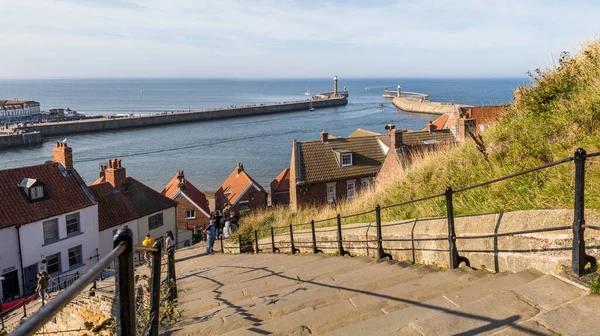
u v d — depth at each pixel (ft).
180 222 144.97
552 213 17.62
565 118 27.22
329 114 487.61
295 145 118.52
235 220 103.40
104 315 39.32
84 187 106.73
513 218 18.99
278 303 21.44
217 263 51.39
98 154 268.82
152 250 14.58
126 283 8.05
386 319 14.64
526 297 13.71
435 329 12.71
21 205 93.86
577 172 14.03
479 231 20.12
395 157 87.92
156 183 207.21
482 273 19.01
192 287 34.09
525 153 26.37
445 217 23.49
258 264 41.86
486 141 33.17
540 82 34.60
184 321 22.39
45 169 104.01
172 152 276.82
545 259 16.33
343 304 18.43
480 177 28.89
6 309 74.38
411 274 21.93
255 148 285.43
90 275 6.23
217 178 217.15
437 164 37.01
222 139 321.11
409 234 25.12
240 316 20.63
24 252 91.61
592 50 33.19
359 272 24.93
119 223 113.91
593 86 28.96
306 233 44.21
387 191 41.93
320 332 15.66
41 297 62.18
